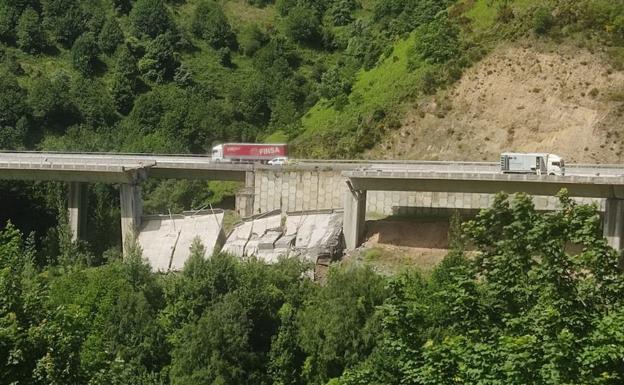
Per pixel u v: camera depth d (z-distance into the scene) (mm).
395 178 82938
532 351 28688
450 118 110625
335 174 92438
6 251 41812
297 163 96562
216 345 57469
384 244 83938
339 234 85562
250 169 95250
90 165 90750
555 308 30438
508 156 83250
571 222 33375
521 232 33531
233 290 64688
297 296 65312
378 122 113875
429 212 87625
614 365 28516
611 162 102062
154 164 95812
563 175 79375
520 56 112125
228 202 106312
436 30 120875
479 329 32375
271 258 84938
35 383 33781
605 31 110875
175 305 65500
